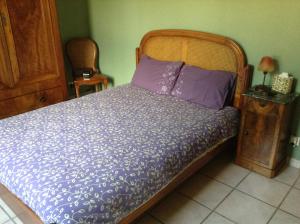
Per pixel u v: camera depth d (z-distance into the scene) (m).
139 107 2.48
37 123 2.15
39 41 2.90
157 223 1.88
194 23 2.74
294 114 2.35
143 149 1.77
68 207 1.29
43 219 1.33
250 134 2.33
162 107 2.47
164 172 1.72
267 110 2.16
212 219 1.92
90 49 3.79
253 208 2.01
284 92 2.21
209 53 2.65
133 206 1.54
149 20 3.12
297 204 2.04
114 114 2.32
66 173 1.50
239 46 2.45
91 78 3.50
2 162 1.64
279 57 2.29
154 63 2.99
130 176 1.54
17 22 2.70
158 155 1.74
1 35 2.62
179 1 2.78
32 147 1.78
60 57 3.12
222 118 2.29
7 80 2.76
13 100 2.86
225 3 2.46
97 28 3.76
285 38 2.21
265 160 2.32
